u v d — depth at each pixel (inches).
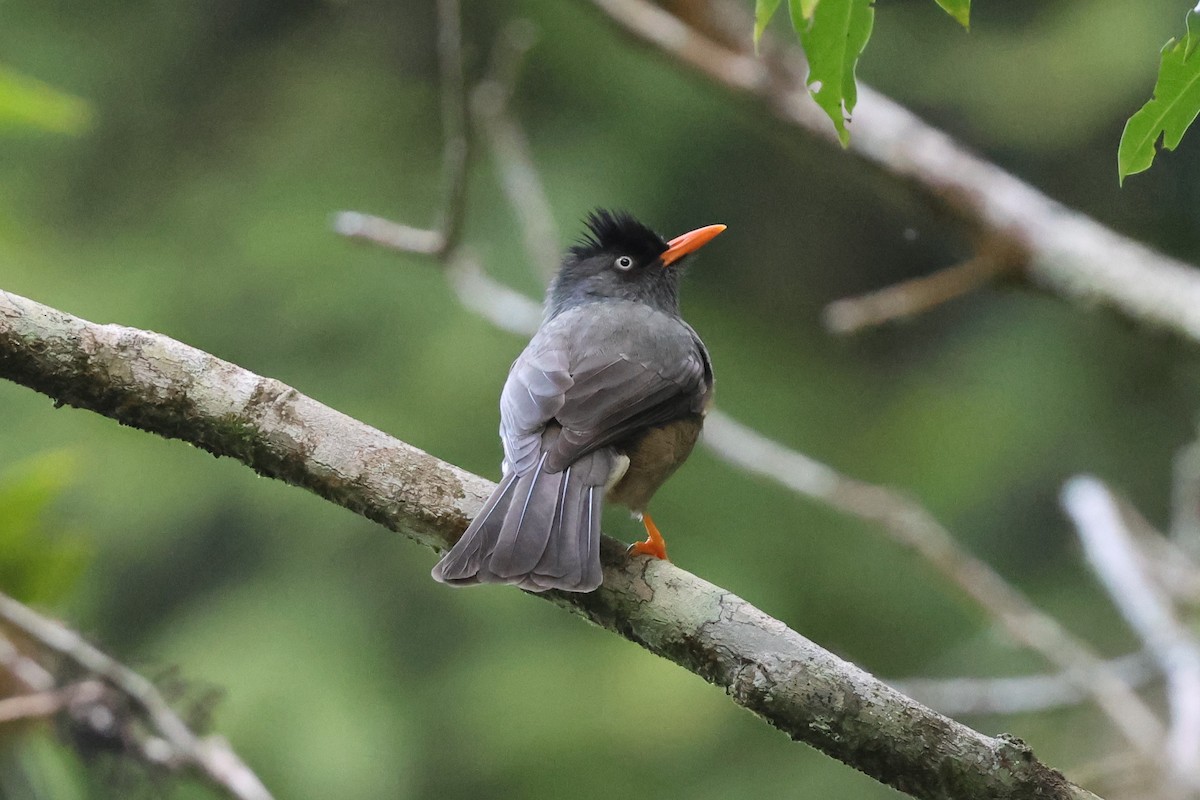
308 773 515.2
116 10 695.7
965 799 188.7
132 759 265.7
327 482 218.1
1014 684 343.9
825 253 678.5
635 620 207.2
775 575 557.3
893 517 351.3
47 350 211.5
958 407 609.3
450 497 219.6
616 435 263.1
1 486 282.2
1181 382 595.5
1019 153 666.2
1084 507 374.6
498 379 562.6
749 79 377.4
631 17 383.2
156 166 665.0
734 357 637.3
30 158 661.9
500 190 595.2
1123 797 313.4
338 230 369.4
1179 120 174.6
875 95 373.4
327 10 688.4
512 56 402.6
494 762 526.3
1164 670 346.6
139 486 574.2
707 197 666.2
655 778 523.2
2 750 274.8
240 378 217.8
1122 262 344.2
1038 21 650.2
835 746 192.4
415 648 553.3
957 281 358.3
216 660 539.8
